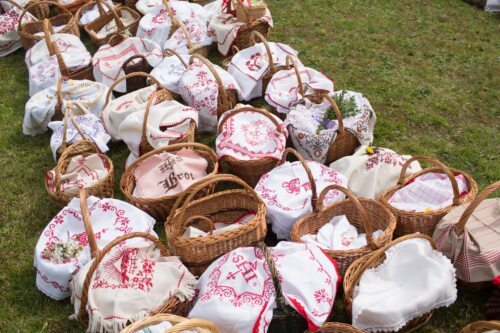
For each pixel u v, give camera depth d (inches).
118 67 237.9
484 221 145.5
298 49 277.0
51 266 146.9
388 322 124.0
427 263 132.3
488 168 190.1
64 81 227.3
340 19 304.0
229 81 219.0
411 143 205.3
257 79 227.1
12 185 200.2
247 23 253.3
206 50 261.3
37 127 222.8
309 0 328.8
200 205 168.4
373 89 239.5
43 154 215.9
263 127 194.1
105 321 129.6
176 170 176.9
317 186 167.9
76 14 298.7
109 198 171.6
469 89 235.5
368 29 291.0
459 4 310.3
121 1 338.6
